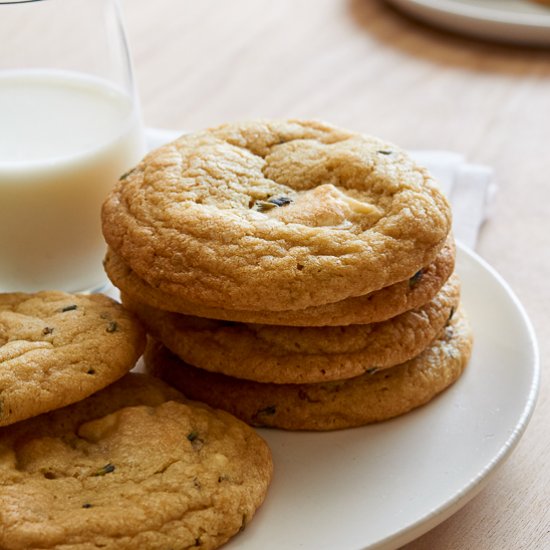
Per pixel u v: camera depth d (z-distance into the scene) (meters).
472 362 0.45
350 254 0.41
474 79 0.64
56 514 0.39
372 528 0.40
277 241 0.42
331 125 0.46
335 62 0.66
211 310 0.42
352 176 0.44
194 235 0.42
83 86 0.48
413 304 0.42
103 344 0.41
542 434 0.45
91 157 0.47
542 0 0.70
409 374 0.43
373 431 0.43
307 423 0.43
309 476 0.42
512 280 0.51
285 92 0.62
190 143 0.45
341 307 0.42
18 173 0.46
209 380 0.44
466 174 0.54
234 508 0.40
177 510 0.39
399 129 0.60
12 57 0.48
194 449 0.41
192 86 0.63
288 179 0.44
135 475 0.40
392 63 0.66
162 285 0.42
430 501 0.41
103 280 0.49
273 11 0.73
